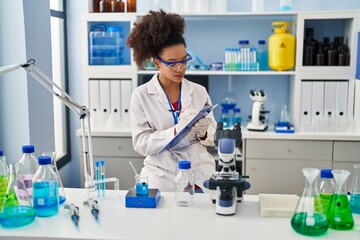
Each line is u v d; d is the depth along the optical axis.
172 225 1.52
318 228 1.42
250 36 3.74
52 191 1.61
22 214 1.51
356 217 1.59
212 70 3.51
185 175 1.72
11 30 2.78
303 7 3.66
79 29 3.82
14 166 1.66
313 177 1.45
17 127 2.87
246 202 1.75
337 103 3.37
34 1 2.90
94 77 3.51
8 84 2.84
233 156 1.63
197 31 3.78
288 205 1.65
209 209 1.67
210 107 1.98
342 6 3.63
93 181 1.80
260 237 1.42
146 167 2.37
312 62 3.42
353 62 3.33
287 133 3.28
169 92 2.40
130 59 3.66
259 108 3.38
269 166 3.31
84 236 1.43
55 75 3.76
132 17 3.41
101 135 3.39
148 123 2.38
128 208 1.68
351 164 3.24
